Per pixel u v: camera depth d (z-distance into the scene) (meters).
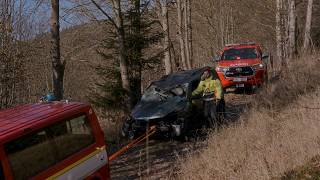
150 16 20.41
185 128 12.48
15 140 6.27
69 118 7.34
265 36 44.41
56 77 11.48
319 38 35.50
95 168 7.77
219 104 13.54
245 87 19.00
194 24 45.72
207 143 11.30
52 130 6.95
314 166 7.57
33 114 7.14
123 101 17.73
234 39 45.06
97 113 18.14
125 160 11.28
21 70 15.66
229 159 9.16
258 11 44.75
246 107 14.00
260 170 7.85
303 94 13.05
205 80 13.41
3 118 7.02
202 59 44.31
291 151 8.38
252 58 19.47
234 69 19.02
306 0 36.00
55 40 11.41
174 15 31.02
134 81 18.67
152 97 13.39
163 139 12.77
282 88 14.34
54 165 6.86
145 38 18.81
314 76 14.49
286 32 24.84
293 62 20.91
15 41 15.66
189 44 26.77
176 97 13.07
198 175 8.97
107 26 17.75
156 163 10.79
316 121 9.52
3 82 15.00
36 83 22.34
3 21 15.41
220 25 43.00
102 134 8.05
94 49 18.53
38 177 6.54
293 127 9.98
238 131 10.86
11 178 6.12
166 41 22.02
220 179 8.46
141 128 12.52
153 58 19.36
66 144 7.20
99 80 19.83
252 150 9.38
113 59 18.52
